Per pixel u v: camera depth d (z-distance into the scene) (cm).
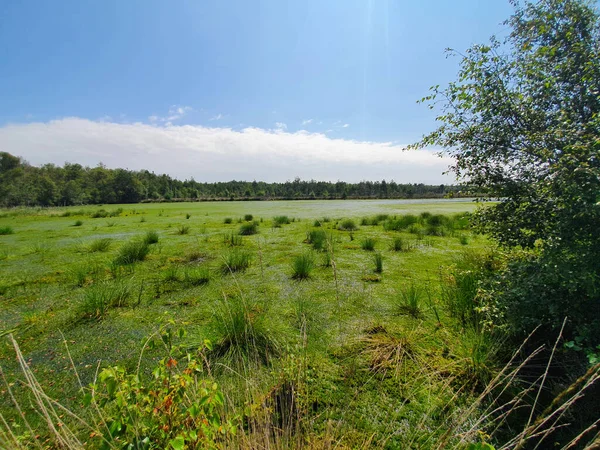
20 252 658
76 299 367
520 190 252
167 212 2016
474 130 280
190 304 349
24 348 255
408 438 154
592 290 161
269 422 142
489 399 173
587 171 167
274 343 239
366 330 268
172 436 98
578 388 148
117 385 98
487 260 363
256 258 573
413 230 871
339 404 177
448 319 280
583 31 237
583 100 223
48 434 157
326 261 527
